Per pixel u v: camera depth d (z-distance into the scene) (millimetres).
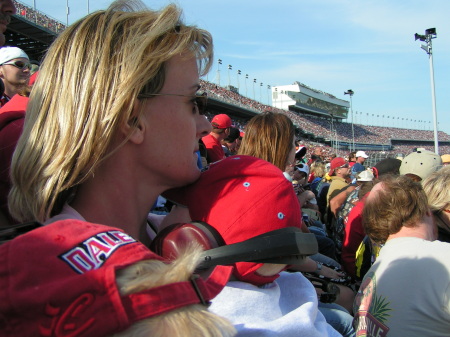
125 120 865
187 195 1041
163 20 917
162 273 568
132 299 524
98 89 841
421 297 2027
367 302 2232
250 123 2846
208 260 870
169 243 920
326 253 4258
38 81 901
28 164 847
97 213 904
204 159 3504
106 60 853
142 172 941
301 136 59688
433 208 2746
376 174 5465
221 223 947
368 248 3561
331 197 6195
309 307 1052
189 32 953
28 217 872
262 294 989
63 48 889
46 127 848
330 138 65562
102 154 865
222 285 784
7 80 2994
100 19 906
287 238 922
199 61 1040
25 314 512
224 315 912
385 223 2326
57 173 822
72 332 502
